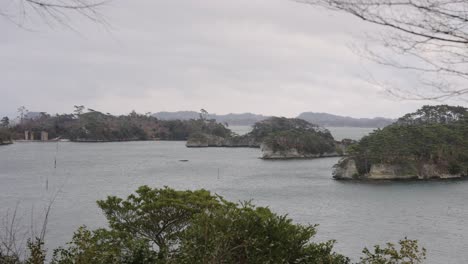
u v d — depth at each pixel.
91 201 45.09
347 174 76.81
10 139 182.12
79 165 92.50
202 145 182.75
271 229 9.86
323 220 38.56
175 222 14.74
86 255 9.34
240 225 9.59
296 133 136.50
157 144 195.00
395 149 79.88
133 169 85.94
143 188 15.79
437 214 41.41
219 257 8.76
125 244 11.03
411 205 47.09
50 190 53.97
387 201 50.12
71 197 48.06
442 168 81.50
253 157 128.25
